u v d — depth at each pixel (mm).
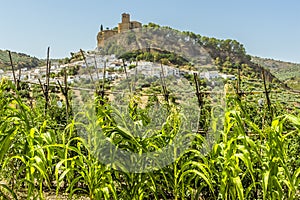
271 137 3213
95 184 3498
